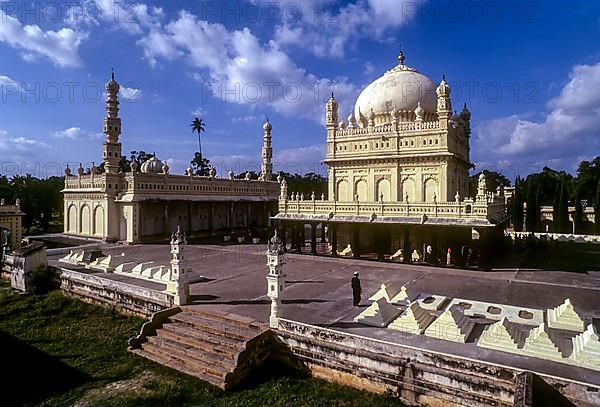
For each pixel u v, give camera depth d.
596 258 29.58
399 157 29.47
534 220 48.44
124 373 12.95
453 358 10.43
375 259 27.91
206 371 12.44
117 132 38.91
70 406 11.05
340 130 32.94
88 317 19.03
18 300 21.55
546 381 9.33
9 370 13.38
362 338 11.88
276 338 13.51
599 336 11.08
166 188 40.19
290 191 76.38
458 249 26.91
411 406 10.86
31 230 58.84
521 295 18.00
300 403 11.02
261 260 28.70
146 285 19.66
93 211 40.38
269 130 56.97
